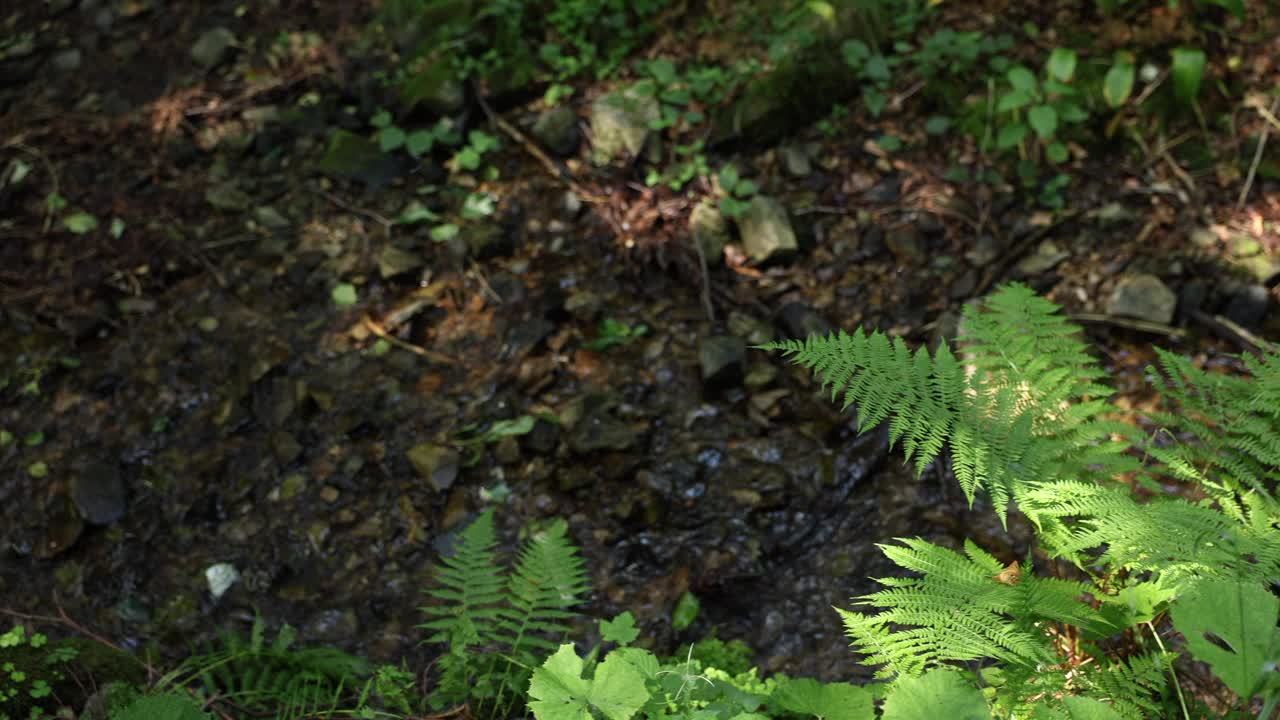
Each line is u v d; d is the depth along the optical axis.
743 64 4.40
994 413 2.02
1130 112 4.16
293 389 3.62
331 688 2.62
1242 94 4.15
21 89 4.77
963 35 4.44
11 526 3.30
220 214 4.20
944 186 4.06
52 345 3.79
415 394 3.59
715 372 3.49
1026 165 4.04
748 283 3.87
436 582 3.08
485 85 4.48
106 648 2.68
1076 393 2.16
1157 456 2.00
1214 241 3.74
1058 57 4.02
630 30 4.62
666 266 3.91
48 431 3.55
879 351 2.09
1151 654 1.94
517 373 3.62
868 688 1.83
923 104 4.32
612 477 3.32
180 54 4.82
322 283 3.94
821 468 3.30
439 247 4.02
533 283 3.89
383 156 4.32
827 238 3.96
